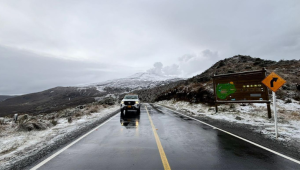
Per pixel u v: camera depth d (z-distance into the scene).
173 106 23.06
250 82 11.53
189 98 21.86
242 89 11.89
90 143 5.27
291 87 15.70
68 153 4.36
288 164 3.59
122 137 6.00
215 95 13.39
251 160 3.81
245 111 12.41
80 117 12.30
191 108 18.03
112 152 4.41
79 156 4.14
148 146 4.91
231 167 3.44
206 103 17.52
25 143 5.60
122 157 4.04
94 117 12.48
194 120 10.02
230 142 5.29
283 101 13.59
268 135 6.14
